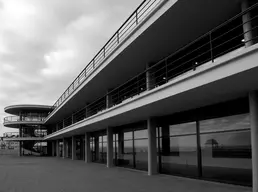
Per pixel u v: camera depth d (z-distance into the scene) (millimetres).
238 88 9156
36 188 11555
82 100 28062
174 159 14875
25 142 54562
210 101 11570
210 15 10070
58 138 45688
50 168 22422
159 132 16359
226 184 10953
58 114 39188
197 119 13289
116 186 11430
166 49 13625
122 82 20484
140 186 11164
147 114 15453
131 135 20234
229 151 11266
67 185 12203
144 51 13891
